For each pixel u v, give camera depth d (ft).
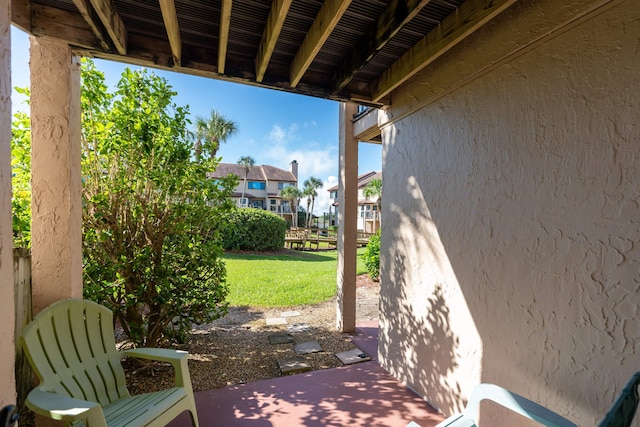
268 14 6.19
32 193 6.24
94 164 9.42
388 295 10.03
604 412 4.42
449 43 6.21
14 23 5.70
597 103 4.51
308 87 8.68
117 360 6.75
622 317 4.25
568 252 4.90
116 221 9.64
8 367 3.34
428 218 8.18
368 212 92.12
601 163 4.48
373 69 8.71
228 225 12.25
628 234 4.19
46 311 5.82
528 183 5.52
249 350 11.71
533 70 5.42
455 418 4.84
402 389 8.82
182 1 5.82
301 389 8.78
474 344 6.67
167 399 5.86
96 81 8.97
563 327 4.96
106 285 9.11
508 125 5.91
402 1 5.51
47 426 6.36
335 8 5.19
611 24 4.33
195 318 11.41
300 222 112.57
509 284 5.89
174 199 10.68
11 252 3.44
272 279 24.43
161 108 10.37
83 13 5.43
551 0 5.04
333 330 13.97
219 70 7.38
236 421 7.31
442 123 7.66
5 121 3.33
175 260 10.78
